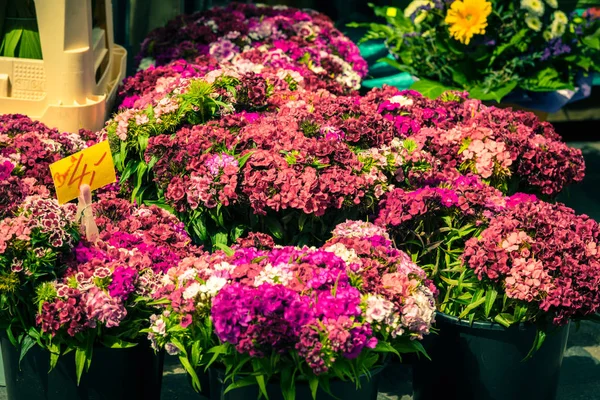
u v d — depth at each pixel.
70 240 2.83
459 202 3.19
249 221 3.21
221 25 4.66
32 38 3.73
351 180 3.11
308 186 3.00
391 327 2.59
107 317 2.72
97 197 3.47
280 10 5.10
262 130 3.26
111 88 4.26
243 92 3.57
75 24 3.62
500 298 3.03
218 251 2.84
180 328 2.64
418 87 4.88
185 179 3.20
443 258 3.31
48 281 2.79
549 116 6.60
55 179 2.94
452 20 4.75
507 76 4.85
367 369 2.60
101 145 3.05
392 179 3.44
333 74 4.63
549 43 4.86
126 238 3.05
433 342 3.18
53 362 2.77
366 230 3.00
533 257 2.96
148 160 3.34
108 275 2.77
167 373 3.66
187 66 4.22
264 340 2.43
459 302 3.09
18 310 2.79
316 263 2.65
